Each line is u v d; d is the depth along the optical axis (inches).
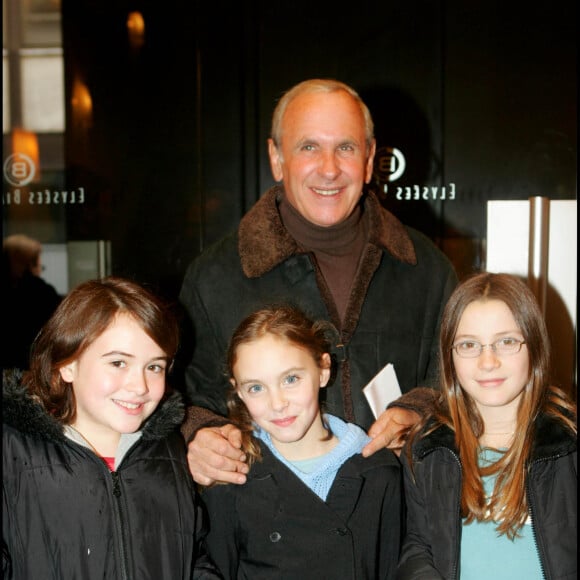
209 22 128.6
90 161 132.5
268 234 78.8
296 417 67.1
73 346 62.6
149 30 129.7
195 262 82.6
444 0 125.3
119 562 59.4
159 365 64.3
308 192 75.7
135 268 131.6
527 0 123.6
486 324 65.2
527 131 125.0
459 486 65.6
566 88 123.8
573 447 62.7
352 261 79.9
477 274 69.4
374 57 127.3
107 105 131.4
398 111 127.1
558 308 106.0
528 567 62.9
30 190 133.6
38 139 134.0
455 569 64.0
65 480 59.7
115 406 62.3
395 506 70.2
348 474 68.2
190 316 80.3
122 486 61.4
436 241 127.6
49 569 58.8
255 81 129.2
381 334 78.7
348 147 75.3
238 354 68.5
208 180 130.3
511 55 124.5
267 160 130.4
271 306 74.2
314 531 67.0
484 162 126.1
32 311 132.0
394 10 126.4
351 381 77.3
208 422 69.3
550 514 62.4
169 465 64.6
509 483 64.4
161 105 130.2
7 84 139.4
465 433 67.1
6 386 62.0
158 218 131.3
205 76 129.4
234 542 69.2
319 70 128.3
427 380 79.1
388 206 128.1
